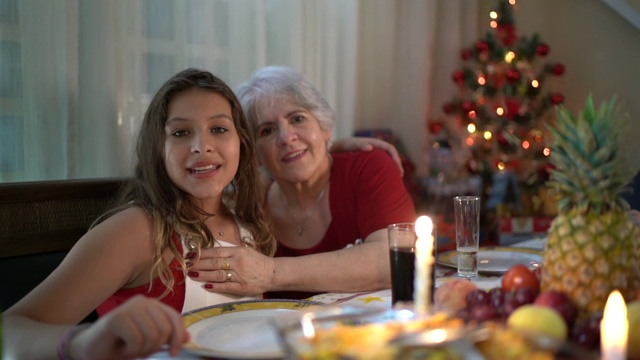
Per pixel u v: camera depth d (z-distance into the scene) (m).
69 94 2.36
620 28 4.77
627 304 0.90
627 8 4.45
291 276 1.56
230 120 1.56
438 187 4.29
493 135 4.25
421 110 4.40
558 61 5.00
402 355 0.65
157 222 1.43
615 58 4.81
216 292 1.49
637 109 4.75
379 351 0.64
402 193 2.00
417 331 0.68
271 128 1.92
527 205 4.17
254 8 3.11
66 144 2.38
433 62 4.59
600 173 0.89
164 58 2.76
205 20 2.91
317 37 3.55
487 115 4.27
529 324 0.82
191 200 1.57
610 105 0.91
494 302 0.94
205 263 1.47
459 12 4.63
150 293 1.43
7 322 1.08
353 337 0.68
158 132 1.52
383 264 1.63
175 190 1.52
